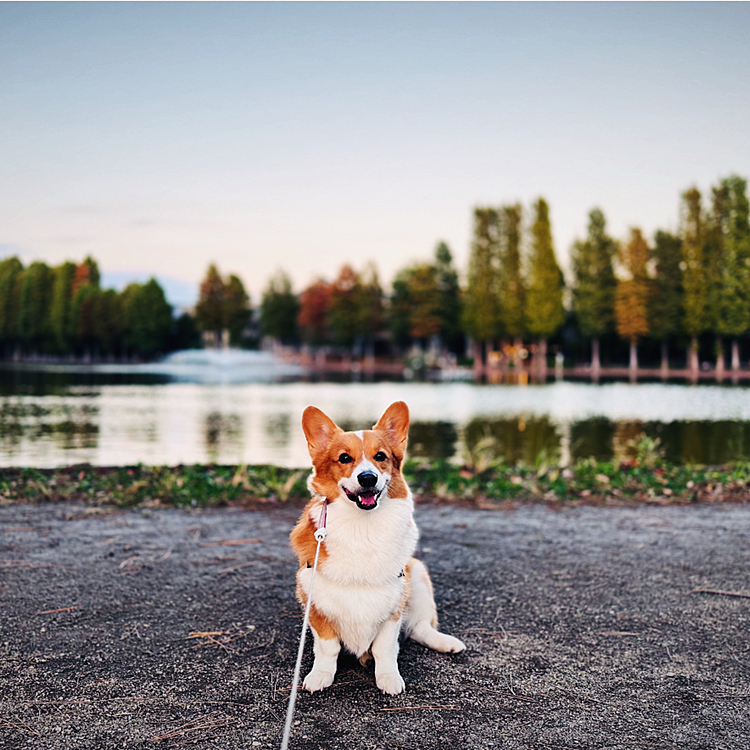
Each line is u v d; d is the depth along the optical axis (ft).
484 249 195.11
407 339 231.71
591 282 181.37
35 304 281.13
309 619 10.00
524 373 180.55
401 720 8.88
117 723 8.74
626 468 28.14
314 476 10.12
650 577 15.07
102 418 59.67
